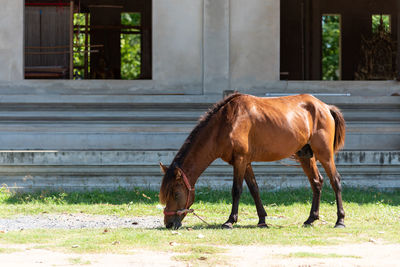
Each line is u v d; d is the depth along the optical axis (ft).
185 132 41.16
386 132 41.57
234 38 42.14
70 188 38.47
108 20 71.97
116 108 41.52
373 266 17.92
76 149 40.86
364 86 43.06
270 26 42.16
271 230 24.86
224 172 38.88
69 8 48.14
